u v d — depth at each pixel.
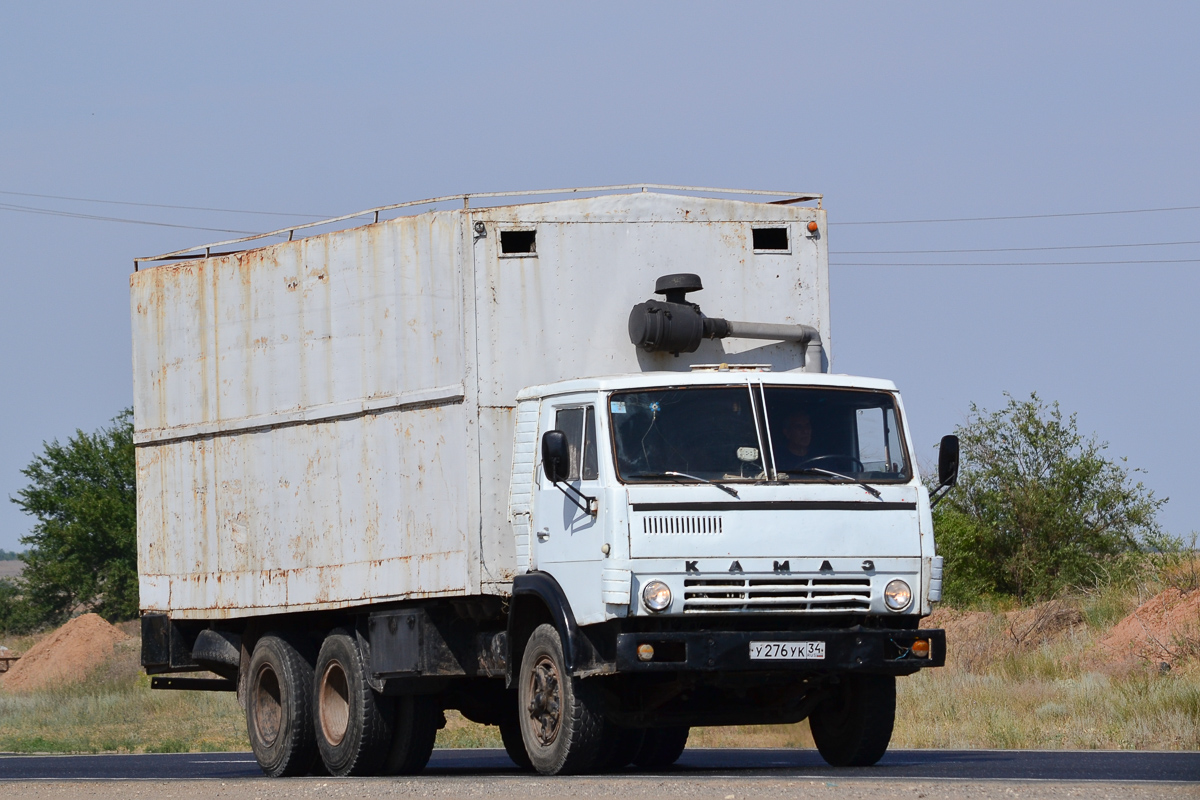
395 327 32.66
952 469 28.17
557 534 27.97
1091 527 86.06
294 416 35.69
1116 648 59.00
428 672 31.44
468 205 31.00
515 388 30.39
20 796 26.05
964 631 69.50
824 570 26.50
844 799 20.27
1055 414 89.19
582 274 30.91
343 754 34.50
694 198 31.83
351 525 33.91
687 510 26.20
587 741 27.30
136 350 41.28
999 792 20.77
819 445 27.45
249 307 37.41
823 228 32.56
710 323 30.66
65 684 99.69
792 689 29.20
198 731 66.81
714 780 24.05
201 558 39.06
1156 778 25.02
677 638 25.89
